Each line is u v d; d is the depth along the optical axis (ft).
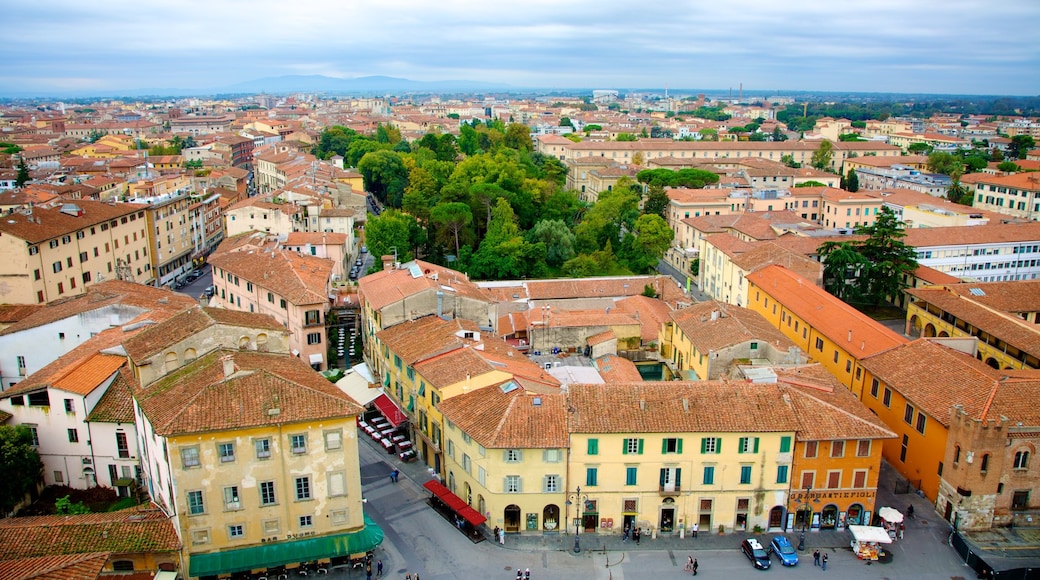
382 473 282.77
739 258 470.80
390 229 516.73
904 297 465.88
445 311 336.70
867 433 241.55
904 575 227.20
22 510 239.71
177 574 208.95
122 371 252.83
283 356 254.68
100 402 249.75
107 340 276.21
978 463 240.12
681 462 244.01
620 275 558.56
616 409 245.86
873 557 234.38
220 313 258.37
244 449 211.61
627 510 248.73
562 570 230.68
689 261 598.75
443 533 247.29
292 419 212.64
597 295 449.89
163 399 218.38
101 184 646.74
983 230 509.35
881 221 458.09
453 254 588.91
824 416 246.27
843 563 233.55
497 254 524.52
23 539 199.31
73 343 303.48
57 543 199.93
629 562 234.99
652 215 591.37
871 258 459.73
